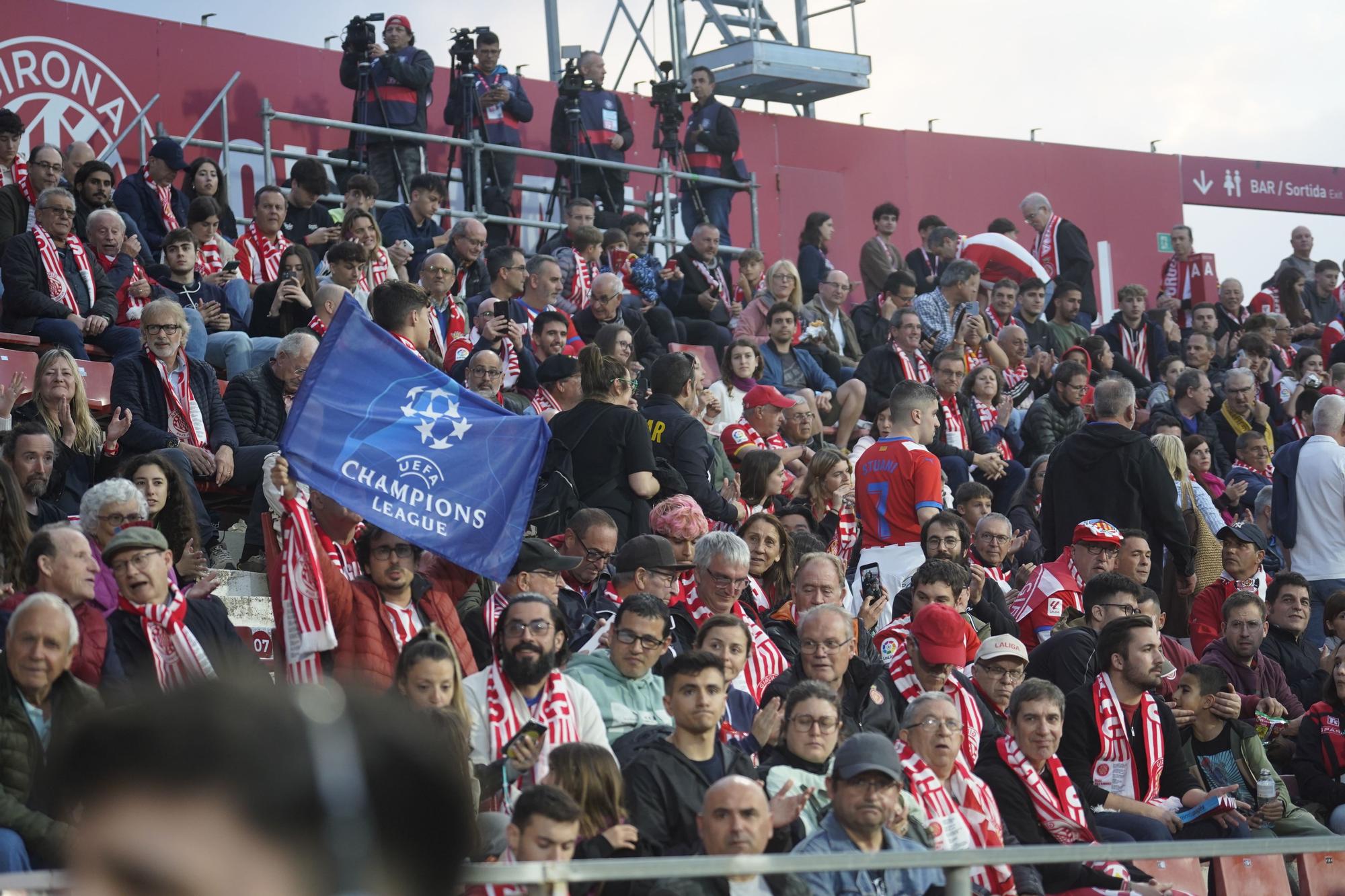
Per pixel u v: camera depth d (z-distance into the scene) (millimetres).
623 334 10773
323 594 6047
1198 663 7918
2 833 4617
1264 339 15711
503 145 15773
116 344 9898
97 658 5508
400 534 6324
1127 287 16531
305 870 643
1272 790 7758
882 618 8727
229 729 651
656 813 5465
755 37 20406
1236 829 7215
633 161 18625
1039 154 22406
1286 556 11008
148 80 14961
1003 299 15508
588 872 3326
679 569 7301
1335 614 9055
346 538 6871
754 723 6348
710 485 9086
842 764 5355
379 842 652
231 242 13070
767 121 20000
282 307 10695
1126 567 9203
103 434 9188
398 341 6566
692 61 20266
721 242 17422
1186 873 5223
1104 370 15328
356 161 14867
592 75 16609
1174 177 23719
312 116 15383
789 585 8266
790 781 5426
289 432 6246
